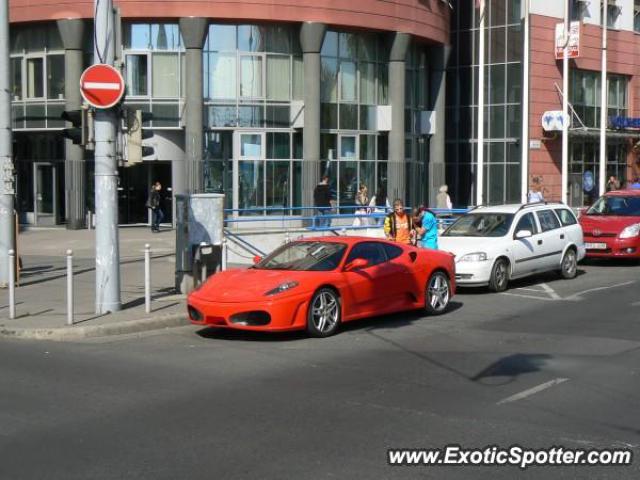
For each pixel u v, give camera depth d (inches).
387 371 363.3
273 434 266.8
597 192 1694.1
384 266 491.2
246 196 1225.4
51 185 1273.4
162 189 1269.7
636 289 644.7
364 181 1312.7
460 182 1641.2
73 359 394.9
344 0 1216.2
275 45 1226.0
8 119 641.6
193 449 251.3
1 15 636.1
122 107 510.6
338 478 224.7
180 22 1159.0
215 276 474.9
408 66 1396.4
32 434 268.5
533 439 260.2
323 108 1263.5
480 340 438.9
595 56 1653.5
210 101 1205.7
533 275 739.4
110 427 276.4
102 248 506.9
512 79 1560.0
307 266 467.8
